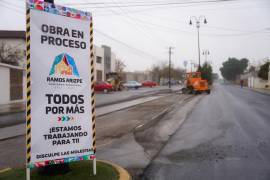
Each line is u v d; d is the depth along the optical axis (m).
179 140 10.21
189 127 12.77
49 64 5.66
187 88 40.56
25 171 6.30
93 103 6.16
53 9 5.71
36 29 5.54
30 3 5.48
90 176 5.92
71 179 5.73
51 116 5.67
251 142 9.71
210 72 73.50
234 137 10.53
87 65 6.10
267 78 70.00
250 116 16.20
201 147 9.11
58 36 5.76
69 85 5.87
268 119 15.03
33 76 5.50
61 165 6.07
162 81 105.62
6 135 11.52
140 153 8.50
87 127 6.06
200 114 17.11
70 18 5.90
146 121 14.64
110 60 68.75
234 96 35.19
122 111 19.28
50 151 5.65
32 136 5.48
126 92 45.19
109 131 12.09
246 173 6.60
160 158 7.94
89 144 6.06
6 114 18.45
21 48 39.78
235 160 7.62
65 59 5.83
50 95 5.66
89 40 6.13
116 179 5.81
